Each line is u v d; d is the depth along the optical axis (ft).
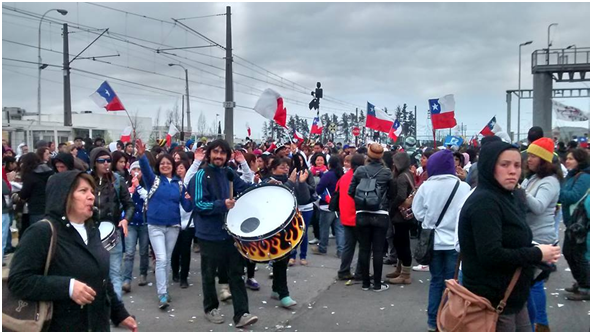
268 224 18.98
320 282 25.45
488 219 10.88
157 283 21.45
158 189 21.79
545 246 11.11
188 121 115.03
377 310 21.13
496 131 52.13
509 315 11.42
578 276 21.76
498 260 10.72
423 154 31.86
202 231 19.15
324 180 30.27
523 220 11.35
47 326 10.21
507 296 11.14
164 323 19.63
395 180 23.77
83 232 10.94
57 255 10.27
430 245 17.85
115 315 12.14
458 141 56.75
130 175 25.84
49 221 10.37
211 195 18.93
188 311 21.09
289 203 19.62
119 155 23.27
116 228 19.47
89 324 10.78
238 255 19.16
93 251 11.00
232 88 64.23
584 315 20.06
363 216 23.30
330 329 19.06
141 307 21.62
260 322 19.77
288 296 21.68
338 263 29.60
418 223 25.77
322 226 31.60
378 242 23.65
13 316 10.03
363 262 23.91
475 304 11.17
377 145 23.47
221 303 22.12
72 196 10.61
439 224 17.74
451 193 17.57
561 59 73.31
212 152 19.10
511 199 11.36
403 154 24.18
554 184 16.92
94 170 19.48
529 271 11.32
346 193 25.21
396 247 24.94
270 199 20.26
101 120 134.72
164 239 21.88
